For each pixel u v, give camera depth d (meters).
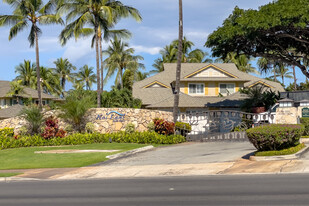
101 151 21.81
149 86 46.97
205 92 45.81
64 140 26.62
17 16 39.66
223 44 32.84
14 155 22.53
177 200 9.16
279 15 27.55
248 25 27.95
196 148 21.77
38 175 15.22
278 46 33.72
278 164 14.09
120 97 41.22
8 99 59.09
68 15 36.75
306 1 27.27
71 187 12.07
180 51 29.05
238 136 24.50
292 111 21.09
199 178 12.71
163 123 27.22
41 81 75.38
